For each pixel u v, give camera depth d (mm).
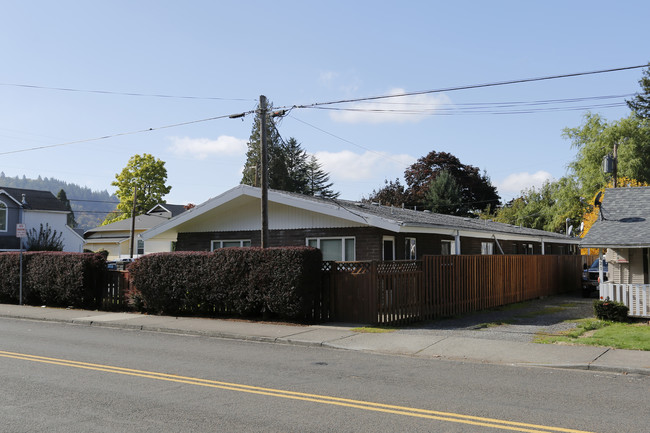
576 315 17016
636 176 40375
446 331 13633
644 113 51688
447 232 21141
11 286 21281
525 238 28625
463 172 63969
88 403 6984
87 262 19219
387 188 64125
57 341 12617
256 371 9148
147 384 8070
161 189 71000
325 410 6684
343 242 19375
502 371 9352
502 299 19938
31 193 43219
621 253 18172
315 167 81062
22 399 7180
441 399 7285
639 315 15094
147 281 17531
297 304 14617
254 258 15414
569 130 45281
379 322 14414
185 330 14211
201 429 5914
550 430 5926
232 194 20656
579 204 44188
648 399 7379
